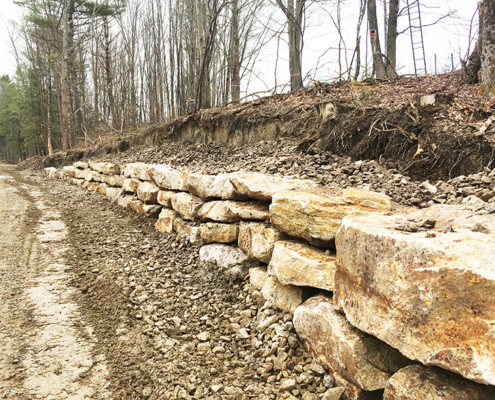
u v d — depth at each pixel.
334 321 2.62
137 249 5.82
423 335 1.85
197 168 7.21
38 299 4.30
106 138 20.16
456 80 8.41
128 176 8.78
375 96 7.77
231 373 2.94
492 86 6.40
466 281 1.67
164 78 23.17
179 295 4.27
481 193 3.51
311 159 5.90
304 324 2.95
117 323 3.78
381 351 2.37
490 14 6.47
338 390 2.44
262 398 2.59
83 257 5.61
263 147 7.81
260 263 4.33
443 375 1.86
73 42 26.00
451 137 4.77
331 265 2.99
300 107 8.11
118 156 13.45
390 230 2.26
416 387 1.90
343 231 2.51
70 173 14.02
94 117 30.17
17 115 39.78
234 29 15.13
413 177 4.86
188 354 3.22
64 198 10.26
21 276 4.96
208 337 3.45
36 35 27.33
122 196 8.78
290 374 2.78
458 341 1.69
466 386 1.77
